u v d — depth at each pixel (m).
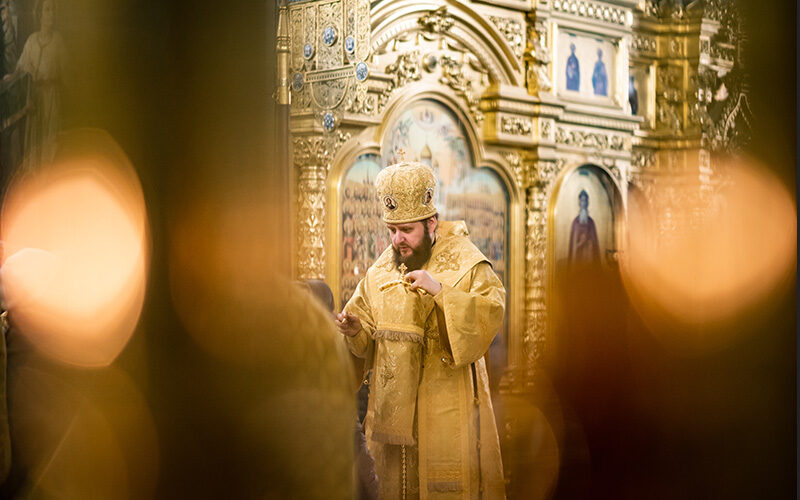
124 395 1.06
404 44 8.16
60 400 1.34
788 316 7.13
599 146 9.99
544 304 9.34
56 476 1.25
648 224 10.67
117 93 1.01
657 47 10.72
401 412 3.73
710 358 8.49
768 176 6.95
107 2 1.01
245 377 1.12
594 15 9.88
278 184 1.14
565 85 9.62
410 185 3.90
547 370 9.37
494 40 8.90
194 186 1.04
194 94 1.03
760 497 6.26
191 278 1.05
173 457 1.08
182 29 1.02
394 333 3.77
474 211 8.87
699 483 7.53
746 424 6.68
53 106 1.06
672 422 8.80
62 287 1.20
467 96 8.67
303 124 6.73
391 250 4.07
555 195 9.51
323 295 2.85
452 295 3.70
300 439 1.21
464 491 3.82
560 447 8.67
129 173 1.02
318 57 6.08
